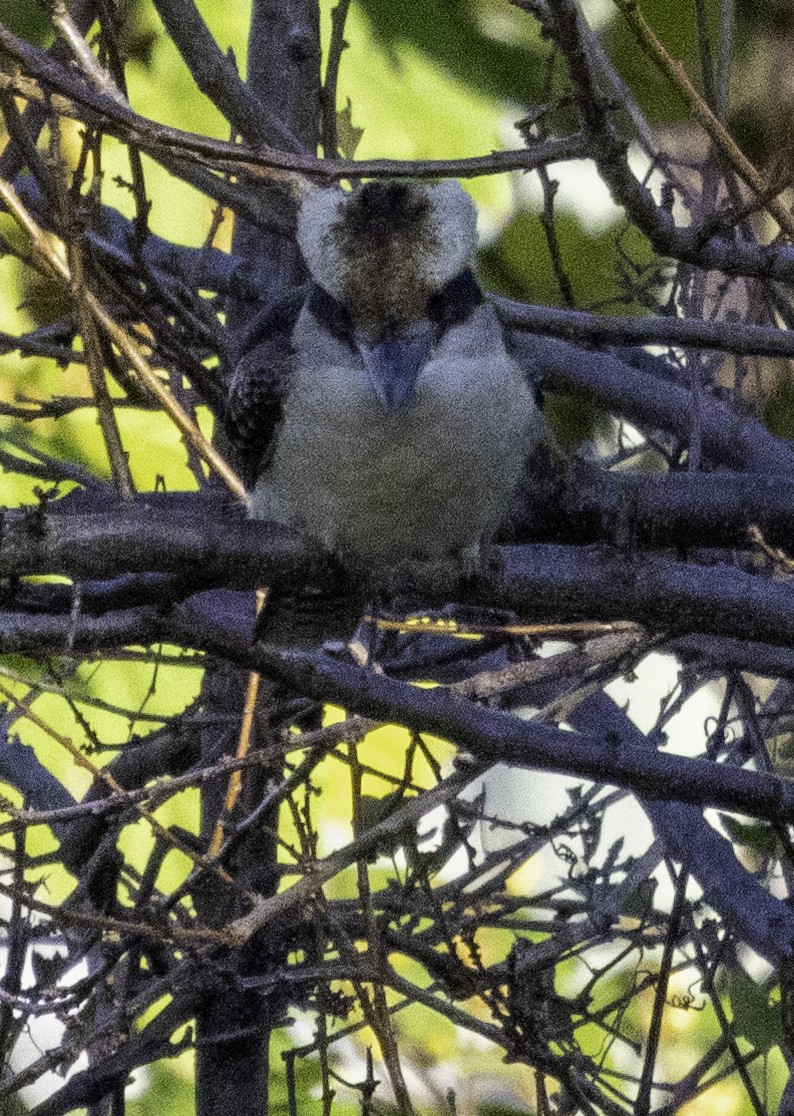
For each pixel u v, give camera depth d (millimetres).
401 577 8367
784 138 9336
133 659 10406
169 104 14328
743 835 10094
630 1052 13453
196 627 8391
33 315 12133
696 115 6855
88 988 9328
